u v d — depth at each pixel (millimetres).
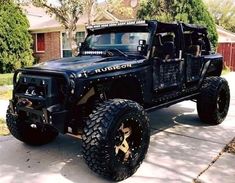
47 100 3541
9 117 4438
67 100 3512
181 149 4703
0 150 4652
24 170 3965
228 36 27594
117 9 15344
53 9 12352
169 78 4918
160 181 3625
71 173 3859
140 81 4285
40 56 22812
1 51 15695
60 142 5012
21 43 16406
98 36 5207
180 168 3996
